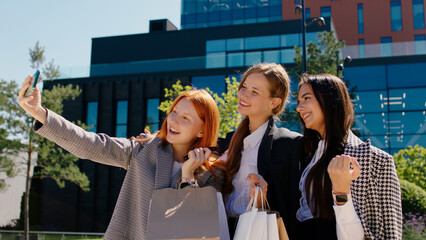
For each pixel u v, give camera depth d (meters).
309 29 23.98
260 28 25.19
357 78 20.81
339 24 33.41
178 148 2.52
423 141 19.56
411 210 9.26
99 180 22.45
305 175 2.49
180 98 2.55
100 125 23.45
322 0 33.72
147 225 2.14
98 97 23.67
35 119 2.21
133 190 2.39
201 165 2.46
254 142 2.72
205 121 2.50
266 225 2.10
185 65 23.02
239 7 32.75
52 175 16.89
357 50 21.08
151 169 2.39
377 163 2.25
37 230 22.42
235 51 25.50
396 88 20.34
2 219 28.39
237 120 12.27
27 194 16.11
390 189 2.20
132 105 23.33
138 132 22.88
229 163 2.71
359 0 33.44
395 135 19.92
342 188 2.07
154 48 28.05
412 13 32.66
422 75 20.22
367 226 2.15
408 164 13.02
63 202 22.62
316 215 2.31
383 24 32.88
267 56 21.94
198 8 33.38
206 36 26.66
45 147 16.11
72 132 2.24
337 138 2.39
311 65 14.55
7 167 15.38
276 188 2.53
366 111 20.44
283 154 2.59
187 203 2.14
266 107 2.77
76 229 22.11
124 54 28.66
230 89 12.56
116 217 2.34
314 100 2.49
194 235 2.06
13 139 15.44
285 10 32.28
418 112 19.91
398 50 20.72
